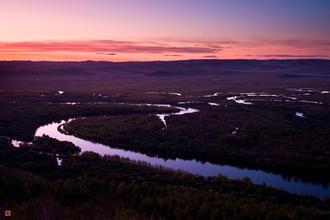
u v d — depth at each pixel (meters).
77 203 55.22
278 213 52.97
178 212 52.34
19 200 53.72
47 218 48.22
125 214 51.72
